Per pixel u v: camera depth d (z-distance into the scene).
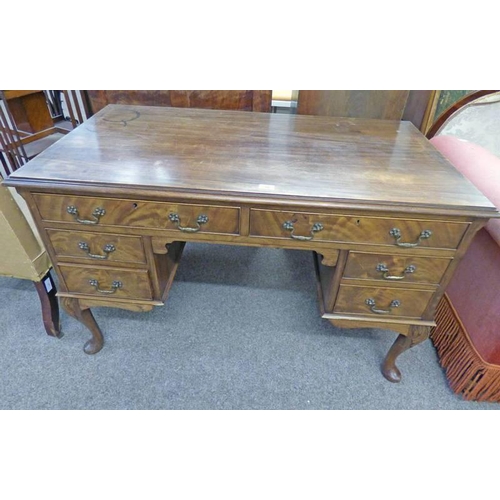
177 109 1.37
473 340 1.12
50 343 1.32
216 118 1.30
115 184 0.84
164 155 0.99
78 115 1.62
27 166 0.90
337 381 1.23
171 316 1.46
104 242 0.97
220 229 0.91
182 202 0.86
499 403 1.18
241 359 1.30
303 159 1.00
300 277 1.71
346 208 0.82
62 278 1.07
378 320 1.05
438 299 0.99
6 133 1.94
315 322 1.46
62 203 0.89
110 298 1.11
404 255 0.91
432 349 1.36
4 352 1.28
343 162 1.00
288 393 1.19
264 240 0.91
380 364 1.30
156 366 1.26
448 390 1.21
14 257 1.12
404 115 1.71
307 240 0.90
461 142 1.28
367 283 0.98
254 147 1.07
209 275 1.70
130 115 1.29
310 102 1.48
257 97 1.52
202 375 1.24
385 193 0.84
